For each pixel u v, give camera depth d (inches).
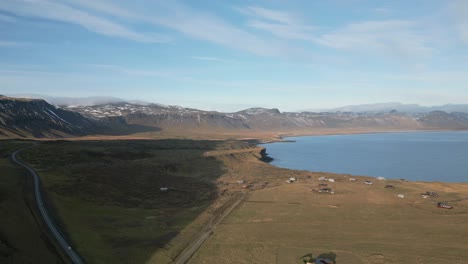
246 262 2031.3
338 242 2374.5
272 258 2089.1
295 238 2463.1
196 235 2519.7
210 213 3144.7
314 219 2972.4
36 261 1777.8
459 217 3019.2
